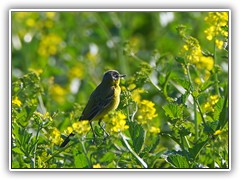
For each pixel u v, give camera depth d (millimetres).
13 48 20484
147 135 13102
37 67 20031
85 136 12320
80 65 20297
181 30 13172
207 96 13414
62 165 12672
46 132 13008
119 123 11992
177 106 12203
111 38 21000
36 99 13719
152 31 22938
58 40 20422
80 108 14398
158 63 13781
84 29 22188
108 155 12406
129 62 19984
